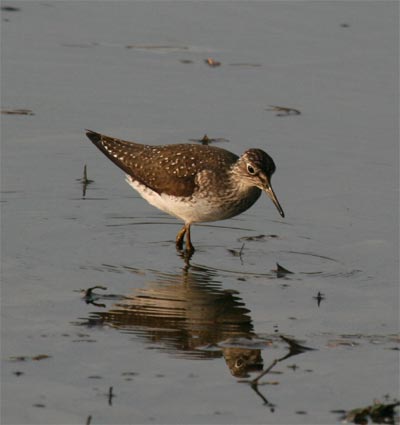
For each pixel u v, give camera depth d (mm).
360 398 9938
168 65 21750
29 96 19641
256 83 20906
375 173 17109
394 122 19141
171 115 19125
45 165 16984
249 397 9883
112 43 22906
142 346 10961
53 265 13461
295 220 15547
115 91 20172
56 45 22531
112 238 14727
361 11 25391
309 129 18781
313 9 25516
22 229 14688
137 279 13156
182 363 10578
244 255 14250
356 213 15656
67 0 25734
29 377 10086
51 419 9312
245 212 15992
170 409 9578
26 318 11594
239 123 18906
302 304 12430
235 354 10844
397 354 10930
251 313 12094
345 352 10961
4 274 12992
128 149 15320
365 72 21562
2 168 16688
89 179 16688
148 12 25141
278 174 17016
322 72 21547
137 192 16500
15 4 25125
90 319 11656
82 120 18688
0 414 9367
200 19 24734
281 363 10656
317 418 9539
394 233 14914
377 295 12750
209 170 14234
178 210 14508
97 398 9727
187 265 13805
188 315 11922
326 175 17016
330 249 14422
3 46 22203
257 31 23969
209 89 20547
